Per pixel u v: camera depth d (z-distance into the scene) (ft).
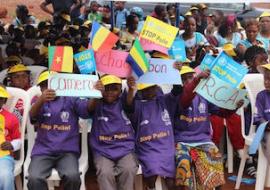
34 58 21.39
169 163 12.14
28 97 12.72
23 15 37.35
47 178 11.55
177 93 12.89
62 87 11.37
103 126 12.23
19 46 24.23
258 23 20.45
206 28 30.48
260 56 15.76
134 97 12.31
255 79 14.48
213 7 40.52
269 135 13.14
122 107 12.41
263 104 13.47
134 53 11.41
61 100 12.26
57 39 22.84
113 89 12.13
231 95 12.24
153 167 11.95
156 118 12.59
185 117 12.82
